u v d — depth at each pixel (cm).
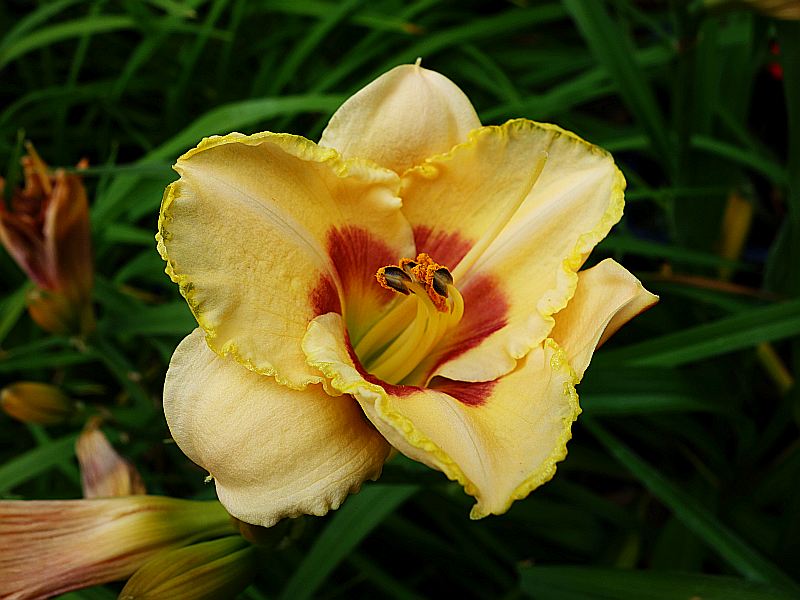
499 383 22
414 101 24
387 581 34
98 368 46
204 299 20
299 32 48
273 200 22
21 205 33
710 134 40
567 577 29
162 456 41
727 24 42
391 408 19
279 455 20
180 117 47
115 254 47
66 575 24
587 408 32
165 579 24
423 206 24
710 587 27
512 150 24
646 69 48
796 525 32
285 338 21
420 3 45
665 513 40
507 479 20
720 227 41
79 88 46
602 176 24
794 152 35
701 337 32
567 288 22
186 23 49
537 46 50
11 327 43
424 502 37
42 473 39
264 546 25
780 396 42
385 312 25
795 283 37
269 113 37
